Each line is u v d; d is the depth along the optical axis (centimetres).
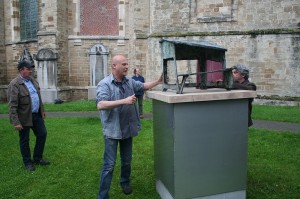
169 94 367
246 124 389
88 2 1808
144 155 623
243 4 1443
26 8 1966
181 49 397
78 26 1811
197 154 371
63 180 501
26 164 553
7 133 848
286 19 1365
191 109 361
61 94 1716
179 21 1580
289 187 454
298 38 1331
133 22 1714
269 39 1391
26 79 546
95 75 1816
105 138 399
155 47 1617
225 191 391
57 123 976
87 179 505
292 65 1357
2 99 2073
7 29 2088
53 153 646
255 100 1425
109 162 397
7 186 478
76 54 1811
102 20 1823
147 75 1675
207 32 1516
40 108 562
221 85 423
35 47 1908
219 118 375
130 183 486
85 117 1090
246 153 393
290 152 617
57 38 1698
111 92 397
